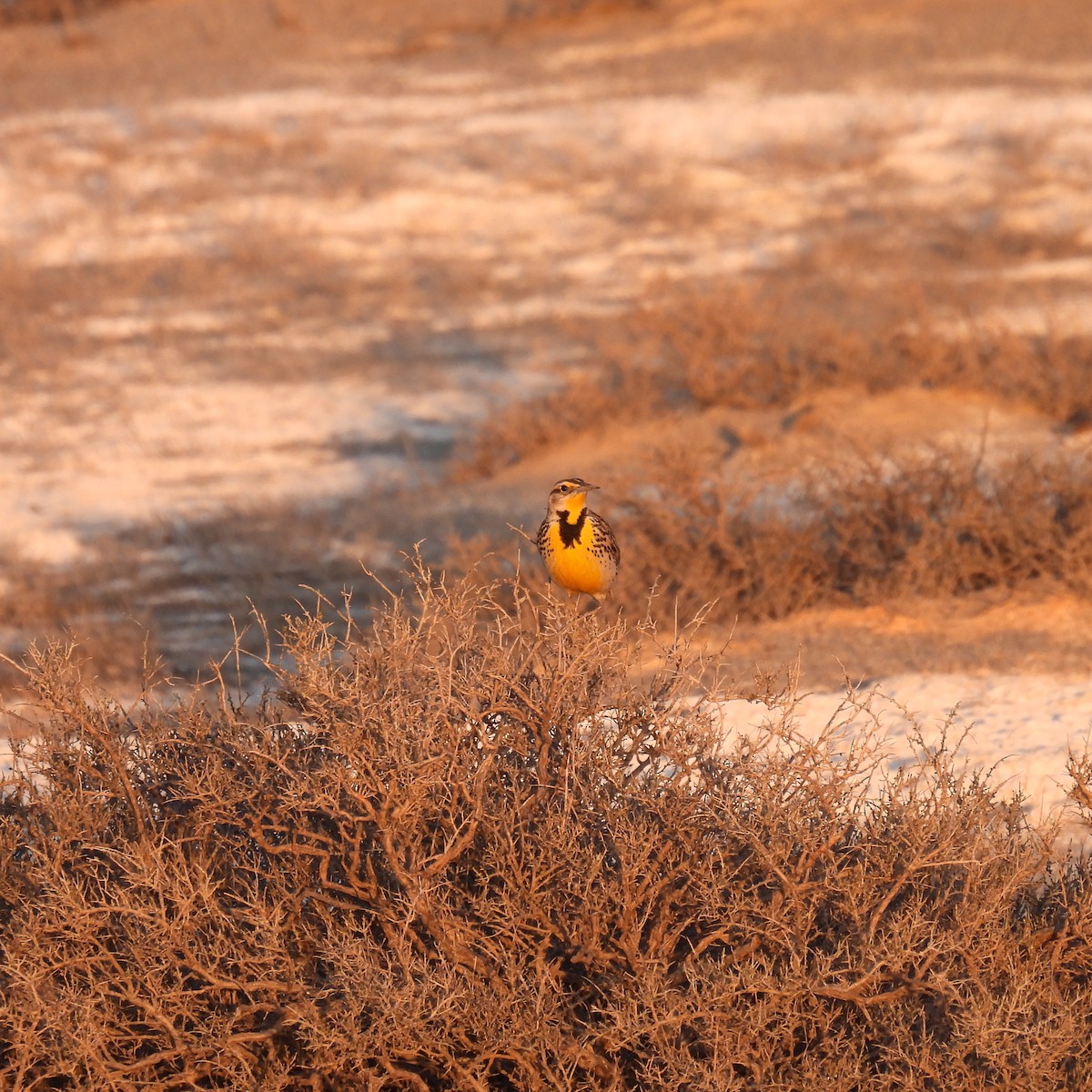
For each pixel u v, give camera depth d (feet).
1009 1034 33.58
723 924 35.88
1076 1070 34.50
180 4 370.94
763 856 35.32
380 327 173.58
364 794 36.55
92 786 41.29
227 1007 36.73
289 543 105.50
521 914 36.37
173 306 188.24
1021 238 178.19
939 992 34.63
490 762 37.70
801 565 82.58
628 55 287.07
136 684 77.20
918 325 130.00
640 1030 34.09
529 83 274.36
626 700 39.50
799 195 205.26
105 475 133.39
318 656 39.06
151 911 35.94
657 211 204.23
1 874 39.42
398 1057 35.88
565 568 65.77
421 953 36.81
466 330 169.48
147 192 233.35
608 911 36.47
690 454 86.79
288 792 37.42
